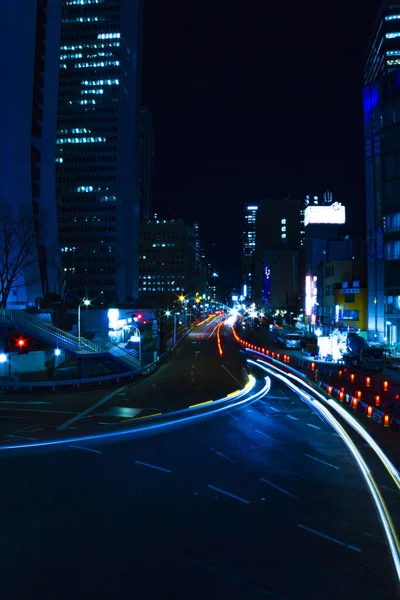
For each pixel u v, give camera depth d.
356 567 10.25
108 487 15.45
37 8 95.69
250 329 133.25
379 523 12.59
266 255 175.50
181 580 9.65
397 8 125.19
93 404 31.88
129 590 9.27
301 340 72.25
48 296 84.38
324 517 12.98
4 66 83.94
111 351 47.62
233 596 9.06
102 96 167.00
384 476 16.59
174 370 52.31
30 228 71.06
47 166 97.69
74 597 9.02
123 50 168.88
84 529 12.16
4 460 18.64
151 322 96.88
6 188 82.50
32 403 32.38
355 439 22.08
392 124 63.88
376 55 138.88
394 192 63.34
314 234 106.12
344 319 72.62
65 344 44.19
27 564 10.33
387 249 64.12
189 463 18.22
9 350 46.12
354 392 35.88
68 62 168.62
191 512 13.31
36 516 13.02
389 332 63.31
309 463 18.23
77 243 141.12
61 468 17.55
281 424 25.52
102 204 164.25
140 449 20.30
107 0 169.12
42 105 97.44
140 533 11.91
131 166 168.75
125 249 163.62
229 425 25.22
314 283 91.69
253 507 13.72
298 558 10.63
